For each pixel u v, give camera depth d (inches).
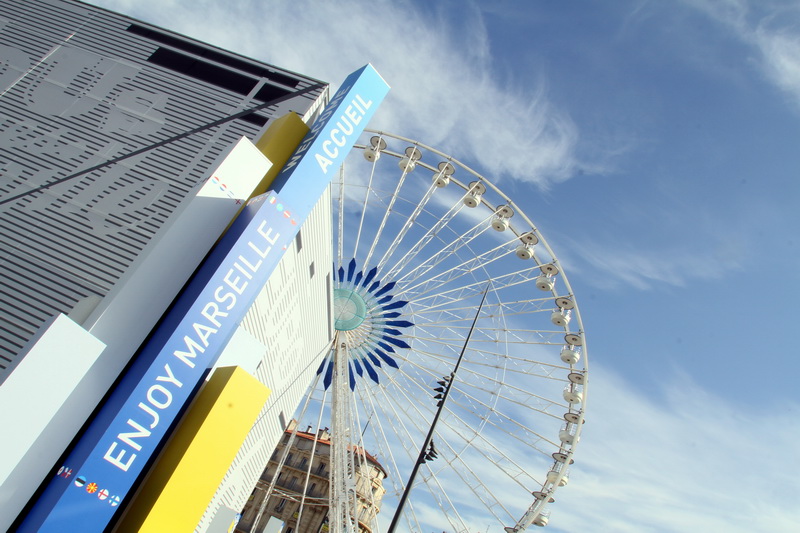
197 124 855.1
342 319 1341.0
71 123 836.6
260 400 532.4
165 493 456.4
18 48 920.9
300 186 655.1
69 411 443.5
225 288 526.6
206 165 798.5
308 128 784.9
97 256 695.7
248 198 623.8
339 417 1262.3
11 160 781.9
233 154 618.8
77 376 445.4
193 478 475.2
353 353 1369.3
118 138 828.6
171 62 942.4
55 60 910.4
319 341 1274.6
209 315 513.0
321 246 984.3
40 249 691.4
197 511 472.4
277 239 570.3
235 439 506.3
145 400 462.3
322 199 866.1
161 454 501.4
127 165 790.5
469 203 1357.0
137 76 907.4
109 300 516.4
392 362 1342.3
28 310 641.0
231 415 508.7
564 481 1251.2
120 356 494.3
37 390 422.6
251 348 634.2
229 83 933.2
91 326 490.6
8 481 400.5
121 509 482.3
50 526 395.2
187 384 489.7
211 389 528.1
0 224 705.0
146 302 524.7
